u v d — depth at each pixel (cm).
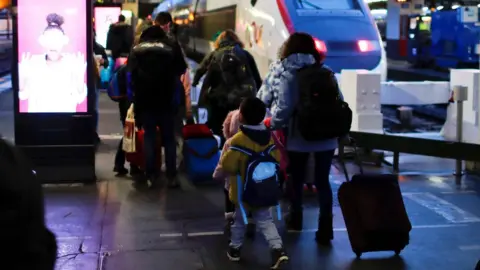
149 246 543
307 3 1248
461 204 686
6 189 201
